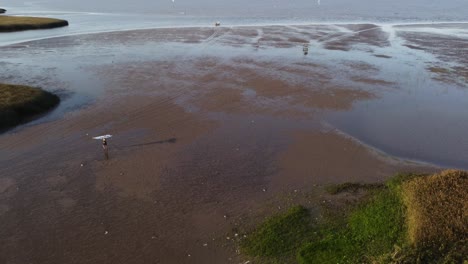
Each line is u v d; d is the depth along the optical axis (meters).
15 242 15.34
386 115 28.11
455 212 14.44
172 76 36.12
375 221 15.16
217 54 44.44
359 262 13.12
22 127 25.67
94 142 23.48
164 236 15.66
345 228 15.34
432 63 41.03
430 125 26.59
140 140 23.75
